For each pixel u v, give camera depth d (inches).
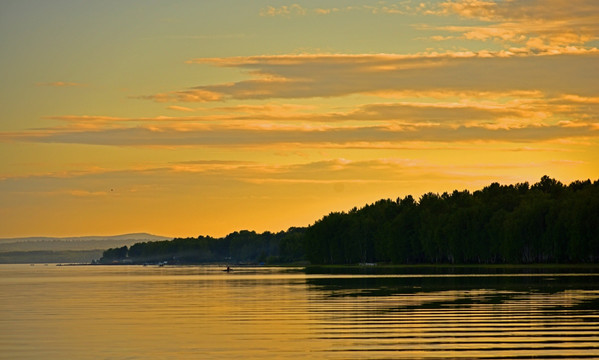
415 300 3326.8
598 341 1895.9
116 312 2965.1
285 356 1750.7
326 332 2176.4
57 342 2033.7
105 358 1760.6
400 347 1851.6
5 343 2022.6
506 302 3083.2
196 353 1813.5
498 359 1665.8
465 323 2320.4
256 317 2672.2
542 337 1974.7
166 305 3334.2
